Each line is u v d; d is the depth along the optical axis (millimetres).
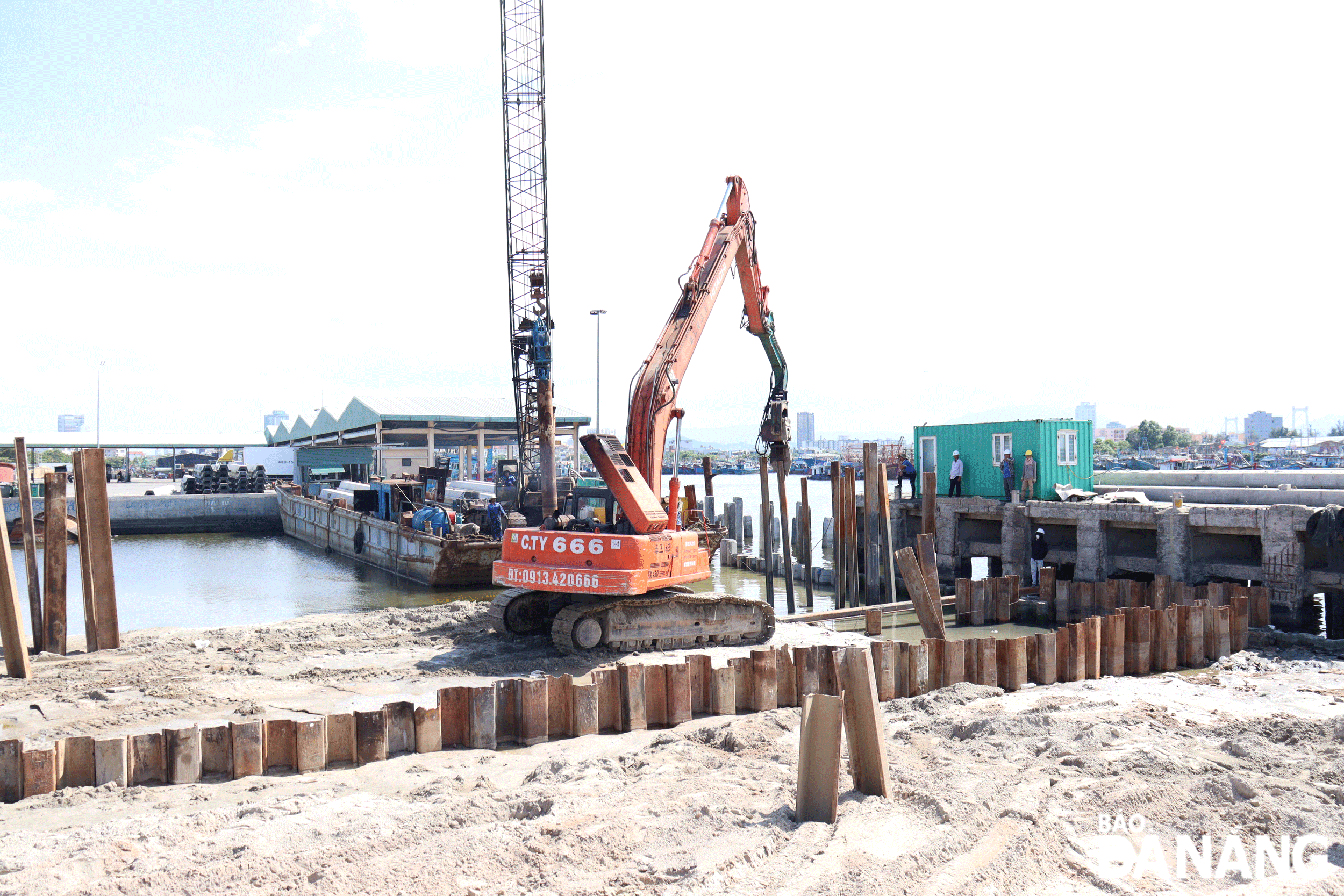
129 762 9656
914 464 30672
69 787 9383
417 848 7188
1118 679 14578
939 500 27938
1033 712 11016
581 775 9180
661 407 18656
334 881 6559
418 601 26797
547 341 29297
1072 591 20812
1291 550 20031
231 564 36750
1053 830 7027
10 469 57875
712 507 35750
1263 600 18312
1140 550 25438
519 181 35219
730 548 34312
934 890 6066
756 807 7887
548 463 28844
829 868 6465
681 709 12062
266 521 56969
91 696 13133
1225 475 29469
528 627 17719
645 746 10898
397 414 54250
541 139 35250
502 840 7246
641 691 11922
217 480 58938
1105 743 9539
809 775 7477
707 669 12500
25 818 8633
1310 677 14258
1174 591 19500
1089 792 7840
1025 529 25656
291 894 6391
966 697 12695
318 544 44844
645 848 7109
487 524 31594
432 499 37812
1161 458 127750
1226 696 12820
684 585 17828
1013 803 7551
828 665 12992
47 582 16250
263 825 7836
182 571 34375
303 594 28172
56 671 14766
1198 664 16188
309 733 10094
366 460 65688
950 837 6879
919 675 13539
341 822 7934
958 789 7941
